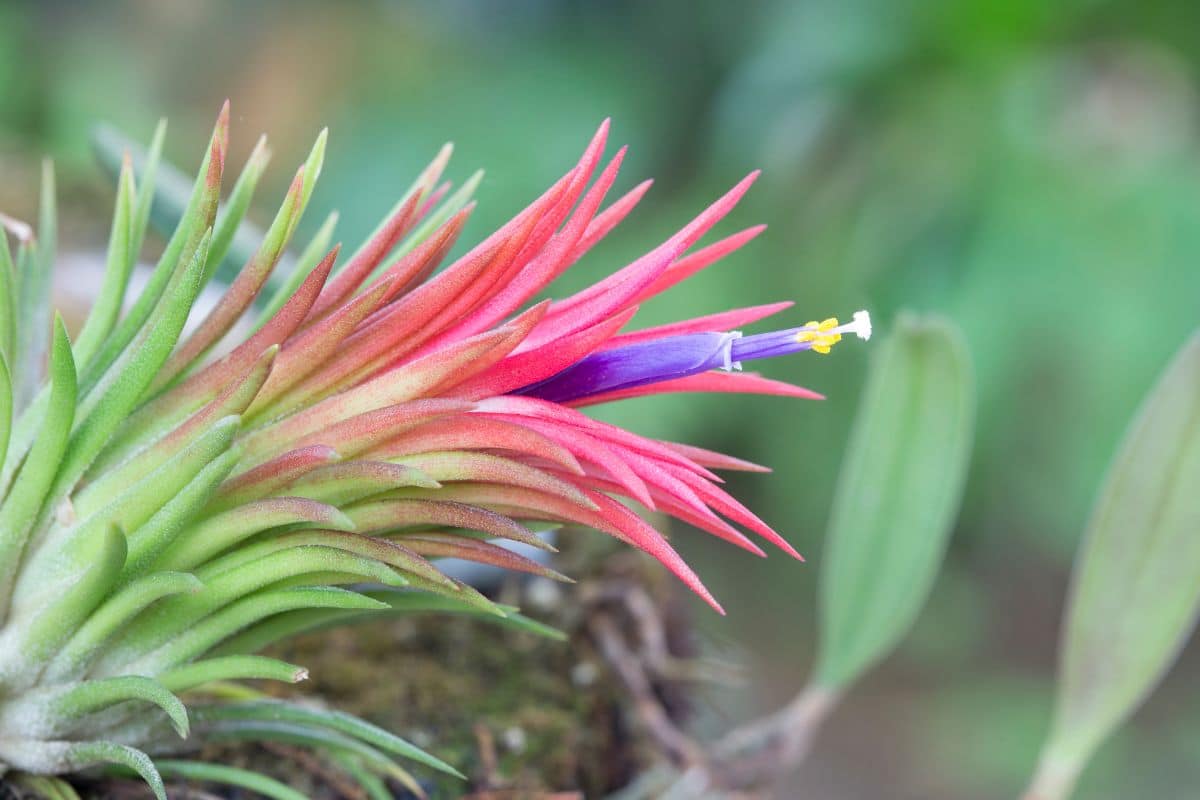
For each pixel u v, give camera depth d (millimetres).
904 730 948
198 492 300
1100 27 934
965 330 889
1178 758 915
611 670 393
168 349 307
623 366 307
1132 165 901
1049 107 918
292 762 354
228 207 330
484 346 298
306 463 301
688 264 315
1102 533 371
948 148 925
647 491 304
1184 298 872
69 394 302
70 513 306
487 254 303
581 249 314
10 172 592
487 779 366
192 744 326
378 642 391
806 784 896
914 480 378
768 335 304
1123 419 874
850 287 918
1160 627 368
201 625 311
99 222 547
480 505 310
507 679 388
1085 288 878
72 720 312
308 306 306
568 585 407
